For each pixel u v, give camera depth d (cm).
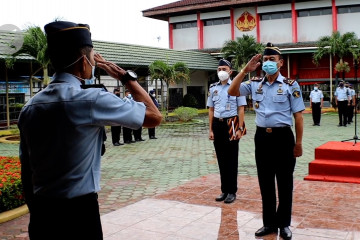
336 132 1623
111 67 227
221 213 550
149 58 2497
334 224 492
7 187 561
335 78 2998
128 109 209
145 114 215
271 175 463
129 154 1186
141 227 502
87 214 216
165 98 2811
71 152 206
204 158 1090
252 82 477
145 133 1798
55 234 213
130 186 756
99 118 204
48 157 208
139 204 605
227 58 3091
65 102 205
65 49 214
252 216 534
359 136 1447
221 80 600
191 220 524
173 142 1467
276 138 454
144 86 2616
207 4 3344
